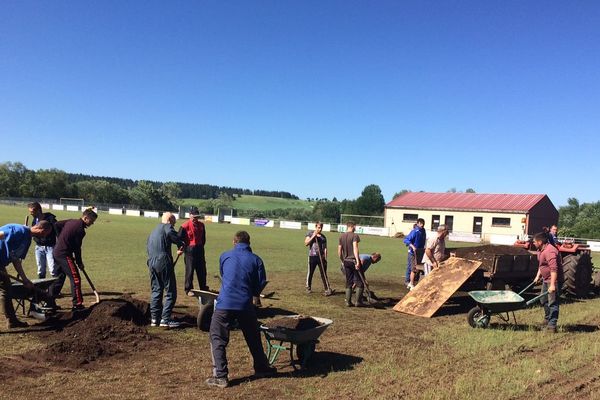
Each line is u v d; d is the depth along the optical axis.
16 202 86.19
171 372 6.05
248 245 6.19
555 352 7.41
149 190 108.25
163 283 8.07
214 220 69.38
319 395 5.42
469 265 10.82
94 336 6.94
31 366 6.02
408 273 14.07
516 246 15.00
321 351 7.21
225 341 5.76
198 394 5.36
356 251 10.63
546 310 9.15
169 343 7.25
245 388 5.59
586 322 9.89
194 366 6.29
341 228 55.31
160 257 7.96
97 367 6.14
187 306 9.91
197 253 10.92
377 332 8.49
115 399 5.14
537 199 49.19
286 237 36.53
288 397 5.34
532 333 8.57
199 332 7.91
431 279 10.91
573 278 12.98
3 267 7.55
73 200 95.94
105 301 8.02
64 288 11.41
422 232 13.79
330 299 11.61
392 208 56.22
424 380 5.98
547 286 9.12
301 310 10.16
